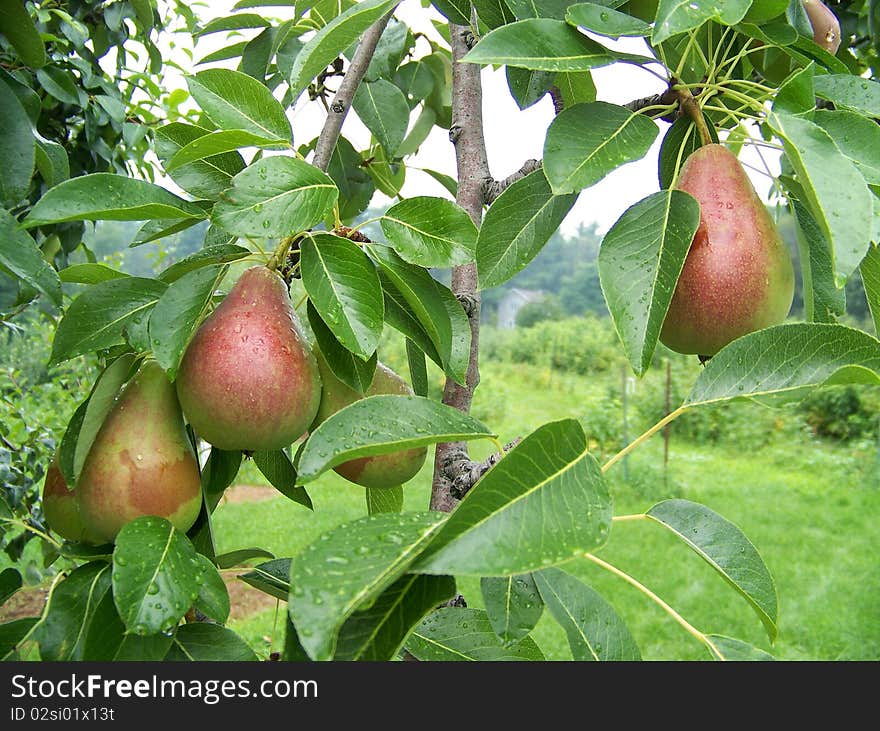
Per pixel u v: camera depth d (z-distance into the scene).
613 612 1.17
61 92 2.53
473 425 1.00
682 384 14.97
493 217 1.23
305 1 1.79
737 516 9.42
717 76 1.37
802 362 1.00
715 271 1.08
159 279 1.26
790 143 0.97
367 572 0.79
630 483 11.00
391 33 1.96
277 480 1.43
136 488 1.12
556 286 41.12
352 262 1.10
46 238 2.82
